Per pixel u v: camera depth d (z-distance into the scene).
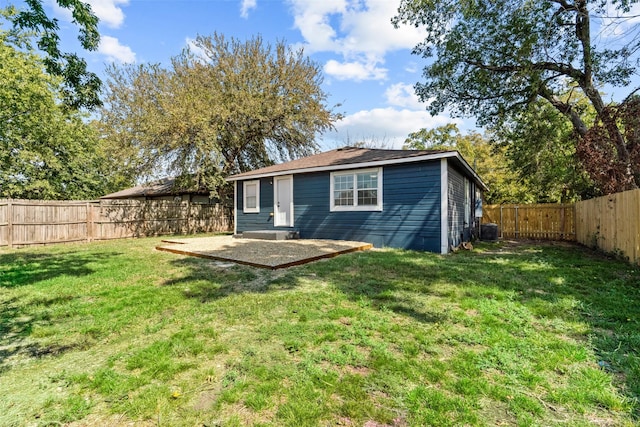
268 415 1.94
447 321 3.36
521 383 2.21
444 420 1.85
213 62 16.83
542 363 2.46
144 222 14.16
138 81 14.73
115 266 6.59
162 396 2.13
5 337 3.14
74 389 2.25
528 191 16.48
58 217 11.29
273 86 16.77
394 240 8.73
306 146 18.23
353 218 9.52
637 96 7.33
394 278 5.18
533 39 8.99
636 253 6.20
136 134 13.99
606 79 10.09
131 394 2.16
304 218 10.72
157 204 14.72
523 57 9.50
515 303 3.90
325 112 17.73
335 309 3.72
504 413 1.92
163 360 2.60
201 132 14.33
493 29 9.94
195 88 15.15
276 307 3.84
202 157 14.54
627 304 3.82
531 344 2.79
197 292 4.54
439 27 11.03
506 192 17.66
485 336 2.95
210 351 2.75
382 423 1.85
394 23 11.77
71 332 3.25
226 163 17.48
